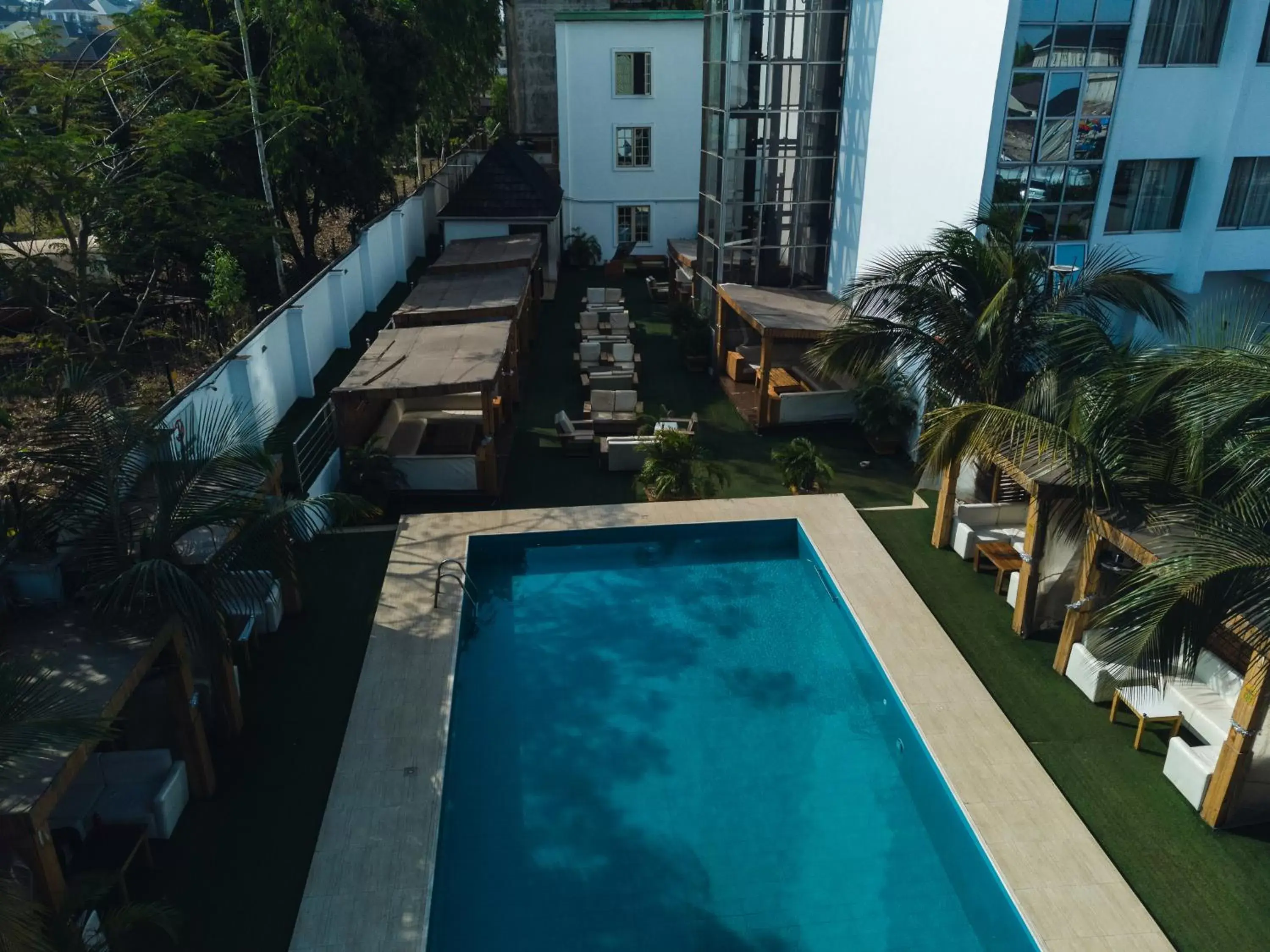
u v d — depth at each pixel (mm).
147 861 9406
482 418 19328
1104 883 9375
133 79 25625
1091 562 11891
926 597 14625
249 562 10000
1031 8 14930
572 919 9328
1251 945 8766
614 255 37625
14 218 20734
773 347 21797
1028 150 16016
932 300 14258
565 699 12773
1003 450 13242
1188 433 10602
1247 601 8734
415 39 30812
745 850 10227
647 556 16656
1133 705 11406
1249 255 18438
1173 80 16422
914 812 10797
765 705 12680
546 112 54562
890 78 19562
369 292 28688
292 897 9180
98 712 7895
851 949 9062
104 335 26375
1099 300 14406
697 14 33844
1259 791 9977
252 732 11508
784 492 18453
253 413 14172
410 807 10297
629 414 21047
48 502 9672
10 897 6066
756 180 23453
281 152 27156
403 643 13281
